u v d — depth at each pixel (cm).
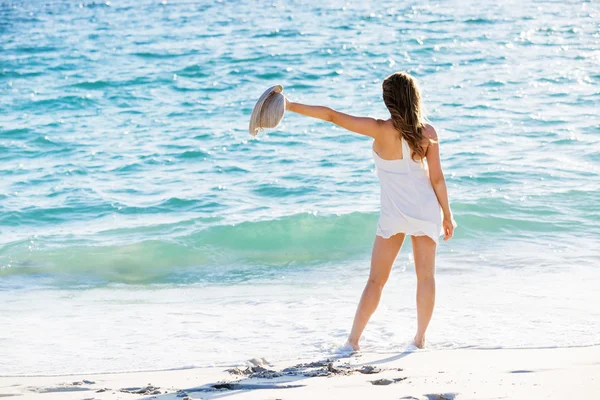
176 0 4278
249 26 3011
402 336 491
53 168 1204
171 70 2122
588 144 1229
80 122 1552
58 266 761
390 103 427
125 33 2916
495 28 2786
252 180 1102
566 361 384
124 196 1039
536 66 2061
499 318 529
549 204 906
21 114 1639
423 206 433
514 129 1364
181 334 526
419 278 449
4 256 790
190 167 1191
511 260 714
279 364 420
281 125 1452
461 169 1092
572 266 688
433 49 2375
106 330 544
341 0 3950
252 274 722
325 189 1043
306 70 2083
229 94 1819
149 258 782
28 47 2606
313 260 767
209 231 855
